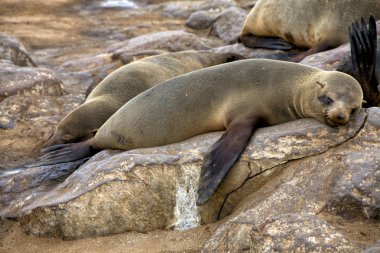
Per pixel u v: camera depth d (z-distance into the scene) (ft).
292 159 32.48
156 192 33.94
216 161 33.04
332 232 26.96
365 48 40.42
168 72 52.29
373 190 29.35
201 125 37.27
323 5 55.16
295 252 26.66
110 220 34.09
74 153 41.52
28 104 54.70
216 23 89.10
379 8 53.31
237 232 29.66
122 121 39.45
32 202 37.29
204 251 30.37
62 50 87.45
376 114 33.45
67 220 34.27
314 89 34.73
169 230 34.04
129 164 34.35
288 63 37.60
